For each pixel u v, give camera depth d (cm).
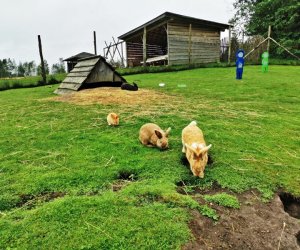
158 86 1080
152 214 264
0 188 317
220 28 2344
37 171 358
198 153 338
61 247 225
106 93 852
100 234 239
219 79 1238
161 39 2866
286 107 695
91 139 475
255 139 471
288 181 337
